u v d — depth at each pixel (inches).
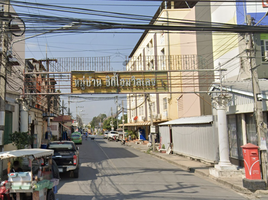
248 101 480.4
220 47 812.6
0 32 347.3
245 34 410.9
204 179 473.7
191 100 946.7
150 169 591.8
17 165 273.7
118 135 1909.4
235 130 553.0
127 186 404.5
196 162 681.6
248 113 506.3
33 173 273.9
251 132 496.4
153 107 1364.4
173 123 869.8
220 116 498.0
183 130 805.9
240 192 370.6
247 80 610.9
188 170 583.5
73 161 463.8
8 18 323.0
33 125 945.5
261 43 663.1
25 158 275.0
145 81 526.0
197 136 692.1
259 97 397.1
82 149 1168.8
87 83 509.7
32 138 504.4
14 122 625.0
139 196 339.6
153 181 447.8
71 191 369.1
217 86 550.3
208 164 634.8
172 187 399.2
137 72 524.7
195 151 708.0
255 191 362.3
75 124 2930.6
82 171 557.3
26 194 256.4
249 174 375.9
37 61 1003.3
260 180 366.3
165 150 952.9
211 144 605.0
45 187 264.7
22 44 731.4
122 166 636.7
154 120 1267.2
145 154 967.6
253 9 691.4
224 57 784.3
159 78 530.0
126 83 520.7
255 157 377.7
